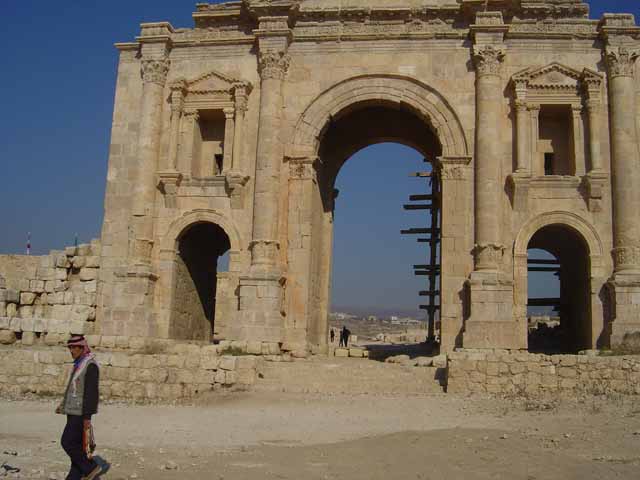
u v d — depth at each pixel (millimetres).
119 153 34938
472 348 29203
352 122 39188
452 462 12664
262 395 24516
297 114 33625
